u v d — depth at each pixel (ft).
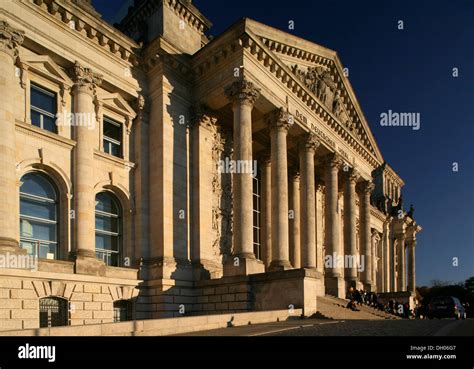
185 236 113.50
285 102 130.31
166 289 103.65
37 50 94.32
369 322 85.40
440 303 152.87
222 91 115.96
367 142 192.13
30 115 92.84
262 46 115.75
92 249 98.02
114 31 107.65
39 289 82.99
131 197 111.55
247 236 108.78
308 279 95.91
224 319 72.59
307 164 142.20
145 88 117.60
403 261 309.83
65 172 97.04
